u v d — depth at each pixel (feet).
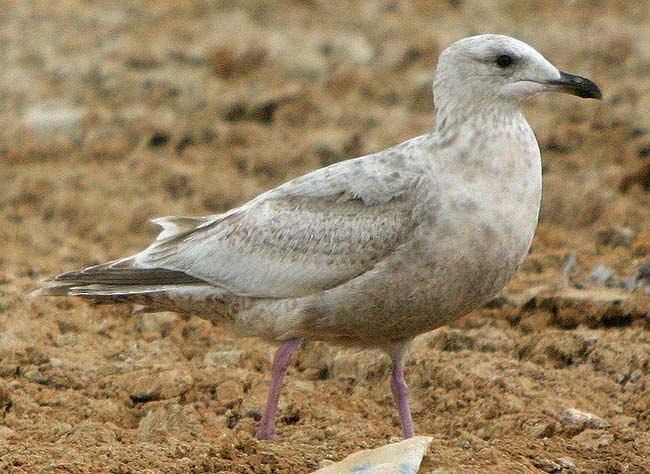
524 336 46.01
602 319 46.70
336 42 84.33
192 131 71.87
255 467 34.01
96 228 61.77
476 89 36.52
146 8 92.79
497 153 35.70
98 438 37.76
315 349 45.19
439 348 45.50
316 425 39.22
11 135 72.18
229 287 37.68
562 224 58.65
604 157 64.85
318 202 36.99
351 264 36.09
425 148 36.52
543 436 38.24
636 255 52.70
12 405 40.47
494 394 40.96
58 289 39.37
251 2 93.56
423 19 90.58
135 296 38.96
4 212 63.72
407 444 33.55
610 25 87.66
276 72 80.12
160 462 34.12
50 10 92.27
